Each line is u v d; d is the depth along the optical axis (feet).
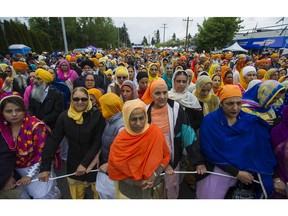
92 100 11.96
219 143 7.54
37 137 7.97
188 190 10.72
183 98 10.41
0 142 7.55
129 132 6.94
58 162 9.27
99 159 8.89
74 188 9.14
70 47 198.59
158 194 7.61
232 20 108.47
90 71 20.95
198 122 10.34
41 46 109.91
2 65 24.14
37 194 8.19
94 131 8.63
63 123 8.47
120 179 7.19
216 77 15.81
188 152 8.13
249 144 7.30
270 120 8.72
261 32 99.14
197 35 123.95
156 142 6.93
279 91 8.61
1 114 7.53
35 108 13.56
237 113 7.43
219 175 7.63
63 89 16.53
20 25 97.76
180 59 34.09
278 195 7.51
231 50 84.79
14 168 7.97
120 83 15.85
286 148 7.09
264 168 7.27
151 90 8.37
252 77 16.52
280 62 35.47
